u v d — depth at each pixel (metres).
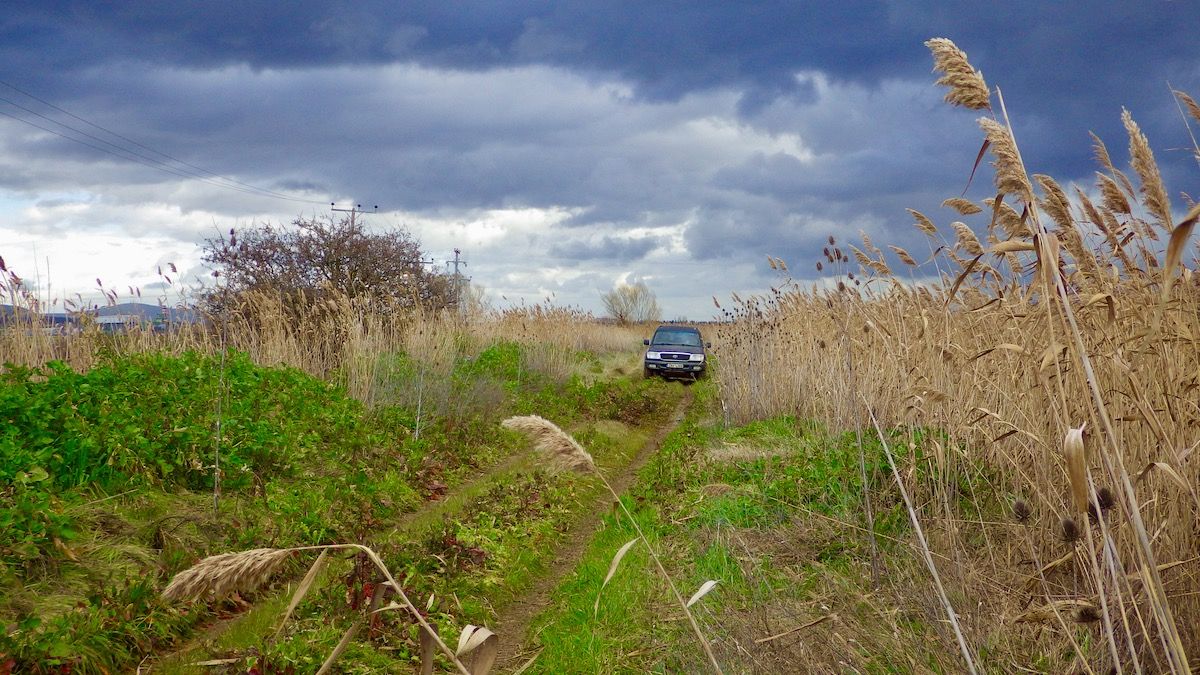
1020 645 4.34
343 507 7.94
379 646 5.35
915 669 4.21
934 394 5.62
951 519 5.23
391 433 11.61
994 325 6.33
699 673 4.56
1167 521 3.87
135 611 5.25
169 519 6.66
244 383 9.81
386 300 16.97
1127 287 4.38
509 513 8.61
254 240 16.84
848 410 9.41
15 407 6.89
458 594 6.30
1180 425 3.82
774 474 8.42
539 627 5.95
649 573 6.45
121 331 10.96
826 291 8.90
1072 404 4.48
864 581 5.64
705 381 22.58
